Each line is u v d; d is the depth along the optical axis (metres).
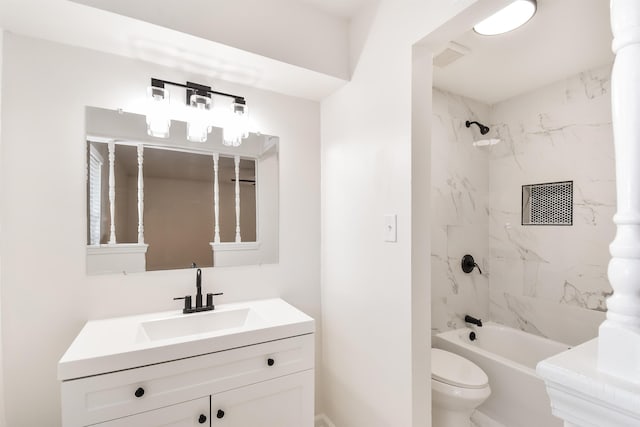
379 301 1.48
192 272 1.61
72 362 0.97
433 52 1.37
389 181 1.42
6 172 1.24
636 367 0.45
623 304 0.48
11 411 1.24
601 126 2.02
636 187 0.49
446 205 2.39
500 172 2.58
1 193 1.23
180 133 1.59
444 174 2.38
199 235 1.63
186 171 1.60
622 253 0.50
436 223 2.34
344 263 1.74
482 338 2.44
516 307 2.46
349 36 1.71
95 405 1.01
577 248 2.13
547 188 2.29
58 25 1.22
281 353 1.33
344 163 1.75
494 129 2.62
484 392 1.62
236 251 1.73
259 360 1.28
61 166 1.33
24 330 1.26
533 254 2.37
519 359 2.33
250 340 1.25
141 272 1.49
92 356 1.01
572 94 2.15
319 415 1.95
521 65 2.01
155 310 1.52
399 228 1.36
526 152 2.41
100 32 1.27
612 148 1.97
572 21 1.56
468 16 1.12
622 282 0.49
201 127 1.59
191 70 1.59
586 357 0.55
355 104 1.66
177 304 1.57
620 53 0.51
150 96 1.42
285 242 1.87
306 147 1.94
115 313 1.43
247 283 1.75
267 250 1.81
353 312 1.67
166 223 1.55
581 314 2.10
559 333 2.21
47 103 1.31
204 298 1.64
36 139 1.29
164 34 1.29
